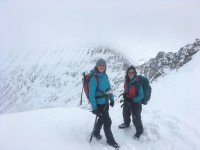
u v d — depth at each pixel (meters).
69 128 3.59
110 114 4.42
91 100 3.10
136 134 3.49
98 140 3.41
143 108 4.66
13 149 2.90
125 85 3.55
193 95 5.51
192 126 3.79
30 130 3.39
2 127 3.44
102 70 3.18
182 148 3.28
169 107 4.70
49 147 3.04
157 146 3.32
